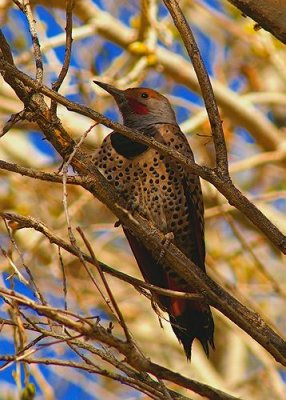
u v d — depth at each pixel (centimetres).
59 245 655
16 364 685
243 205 665
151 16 1267
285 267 1362
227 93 1343
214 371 1263
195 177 919
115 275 679
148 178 903
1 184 1345
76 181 697
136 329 1306
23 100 688
